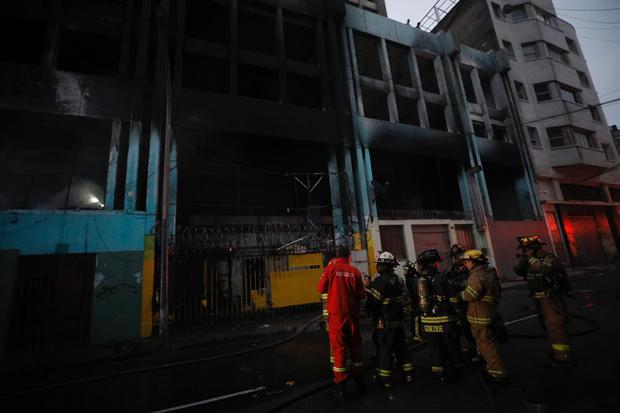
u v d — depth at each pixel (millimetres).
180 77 12062
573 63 25500
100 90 10406
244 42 17656
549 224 20062
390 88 16984
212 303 10148
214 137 13281
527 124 21500
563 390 3342
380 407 3312
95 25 11305
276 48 14836
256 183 17172
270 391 4141
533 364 4270
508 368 4191
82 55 13016
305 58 18672
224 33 16703
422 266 4402
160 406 3918
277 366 5281
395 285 4113
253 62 14133
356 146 14641
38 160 12375
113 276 8906
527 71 23531
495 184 21656
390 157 18375
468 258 3939
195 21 15781
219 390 4340
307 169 17219
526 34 24344
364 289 4074
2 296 7676
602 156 22250
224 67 15008
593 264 20422
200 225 12930
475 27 24625
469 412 3033
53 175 12273
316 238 12617
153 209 9938
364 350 5973
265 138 13430
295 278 11336
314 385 4211
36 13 10531
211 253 10562
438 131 17547
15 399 4445
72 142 12047
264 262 11117
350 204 13602
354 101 15312
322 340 7066
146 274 9289
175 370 5441
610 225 23312
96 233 9008
